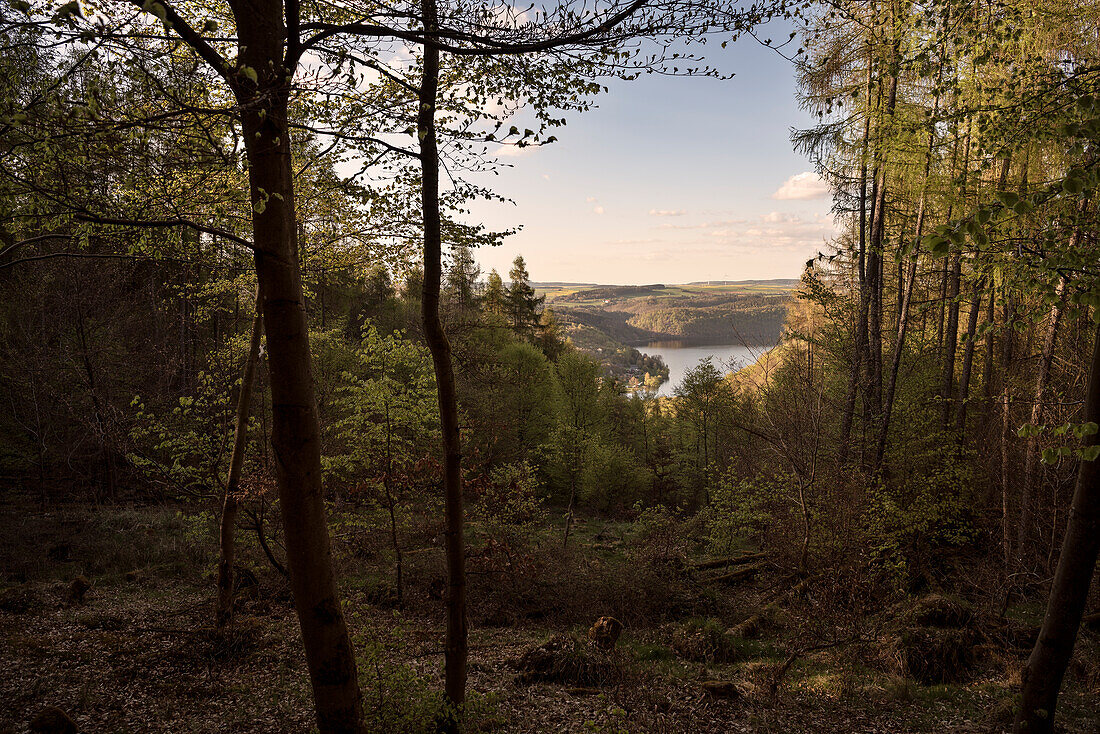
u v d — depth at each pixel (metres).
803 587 11.05
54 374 15.37
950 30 6.48
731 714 6.55
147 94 3.34
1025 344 15.20
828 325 16.45
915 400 15.04
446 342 5.17
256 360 8.33
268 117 3.15
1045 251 4.82
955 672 7.97
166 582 10.77
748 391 18.53
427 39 3.86
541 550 13.32
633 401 41.06
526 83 4.36
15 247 3.17
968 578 11.34
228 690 6.37
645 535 15.17
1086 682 7.61
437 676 7.03
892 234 14.41
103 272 15.68
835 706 6.91
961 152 9.80
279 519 10.55
